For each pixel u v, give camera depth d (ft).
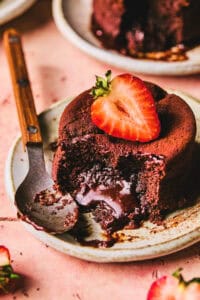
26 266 1.12
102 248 1.09
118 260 1.08
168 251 1.09
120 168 1.17
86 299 1.07
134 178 1.17
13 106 1.42
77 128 1.17
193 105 1.30
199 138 1.26
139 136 1.14
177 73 1.44
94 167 1.19
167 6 1.51
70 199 1.15
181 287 1.03
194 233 1.10
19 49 1.37
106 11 1.53
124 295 1.08
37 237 1.11
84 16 1.58
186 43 1.55
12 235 1.17
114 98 1.14
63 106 1.31
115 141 1.16
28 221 1.11
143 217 1.15
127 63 1.45
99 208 1.16
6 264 1.08
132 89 1.14
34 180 1.17
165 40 1.53
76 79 1.48
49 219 1.12
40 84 1.47
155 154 1.13
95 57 1.47
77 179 1.20
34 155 1.19
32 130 1.22
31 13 1.67
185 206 1.16
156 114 1.14
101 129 1.16
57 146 1.22
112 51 1.51
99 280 1.10
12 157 1.23
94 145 1.17
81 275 1.10
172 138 1.15
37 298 1.07
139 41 1.52
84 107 1.20
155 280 1.09
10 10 1.58
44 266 1.12
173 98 1.21
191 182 1.20
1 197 1.23
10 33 1.40
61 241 1.10
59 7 1.59
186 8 1.50
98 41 1.53
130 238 1.11
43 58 1.54
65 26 1.54
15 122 1.38
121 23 1.52
